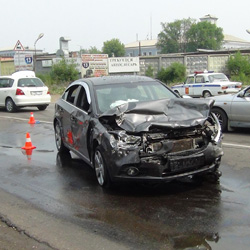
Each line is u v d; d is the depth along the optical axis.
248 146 8.77
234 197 5.44
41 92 18.52
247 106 10.09
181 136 5.62
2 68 48.22
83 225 4.74
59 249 4.16
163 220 4.76
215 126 6.08
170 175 5.45
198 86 22.44
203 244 4.10
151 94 6.96
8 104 18.41
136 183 6.19
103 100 6.64
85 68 36.38
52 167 7.61
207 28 84.69
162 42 90.38
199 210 5.02
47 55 60.78
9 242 4.40
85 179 6.66
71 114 7.38
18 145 10.09
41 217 5.07
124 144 5.44
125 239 4.30
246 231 4.36
